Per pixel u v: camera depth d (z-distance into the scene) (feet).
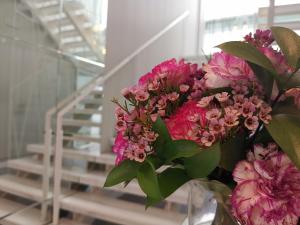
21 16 10.43
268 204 1.31
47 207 8.07
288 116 1.51
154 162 1.53
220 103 1.54
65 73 10.83
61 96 10.63
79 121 10.63
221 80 1.64
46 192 8.14
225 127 1.41
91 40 12.05
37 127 11.05
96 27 12.10
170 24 12.64
